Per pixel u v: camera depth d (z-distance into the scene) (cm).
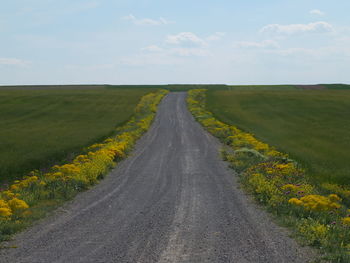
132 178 1616
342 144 2830
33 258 725
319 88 12156
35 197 1241
